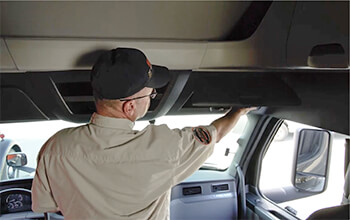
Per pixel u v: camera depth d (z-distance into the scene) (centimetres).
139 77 110
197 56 123
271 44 118
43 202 131
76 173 117
